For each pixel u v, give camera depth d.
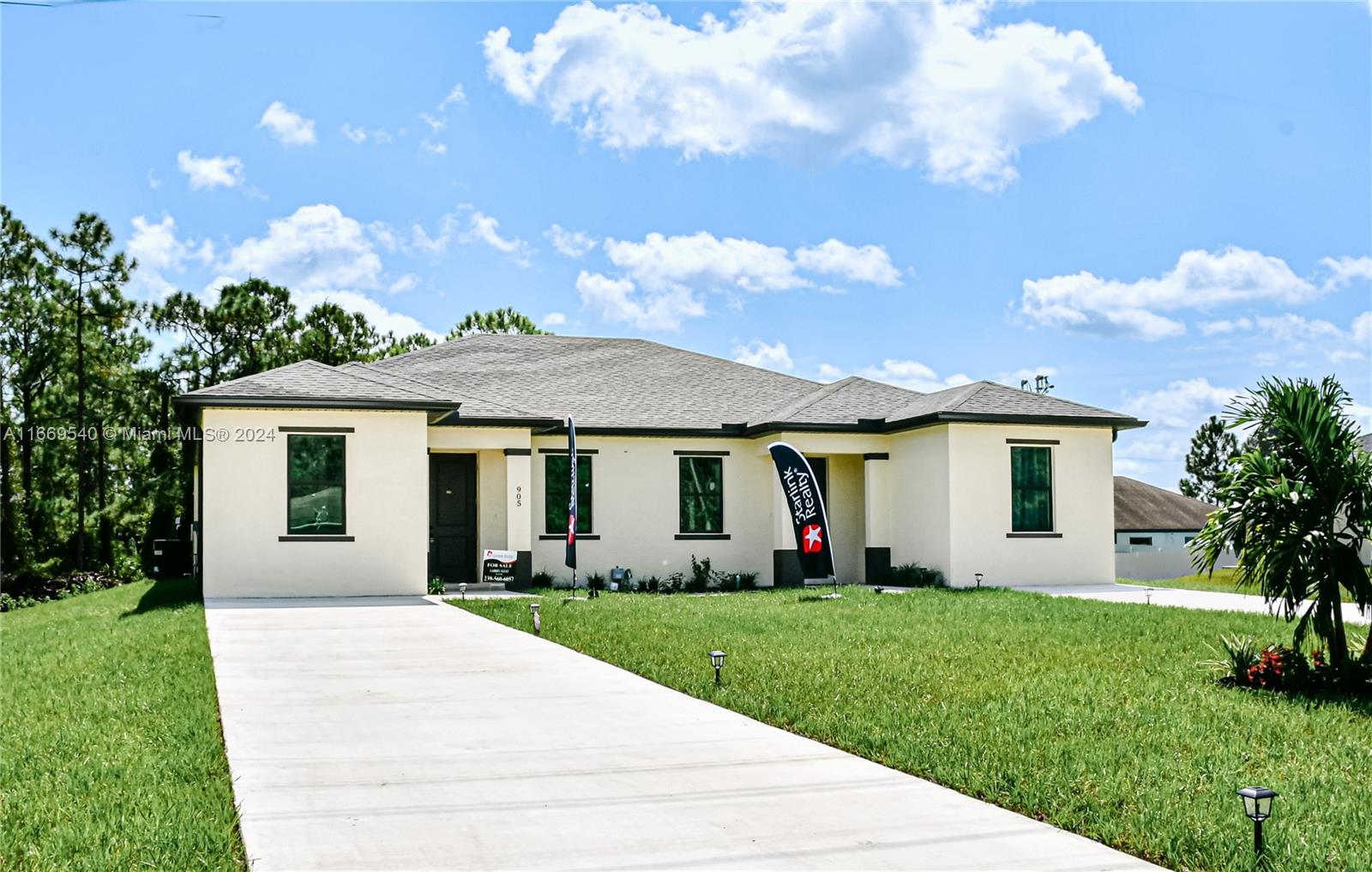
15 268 33.47
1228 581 26.72
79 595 29.42
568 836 5.73
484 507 23.73
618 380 28.53
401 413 20.38
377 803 6.33
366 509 20.12
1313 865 5.19
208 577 19.52
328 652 12.47
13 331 33.44
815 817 6.07
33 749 7.77
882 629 14.47
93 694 9.98
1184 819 5.84
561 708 9.18
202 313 38.03
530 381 27.89
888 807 6.27
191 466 30.53
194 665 11.30
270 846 5.55
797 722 8.51
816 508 20.67
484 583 22.81
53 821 5.99
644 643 13.01
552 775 6.98
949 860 5.36
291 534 19.84
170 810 6.07
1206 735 8.02
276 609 17.56
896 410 26.22
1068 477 24.59
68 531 34.03
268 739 8.00
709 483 25.91
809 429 24.86
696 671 10.88
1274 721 8.50
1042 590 23.00
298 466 19.94
